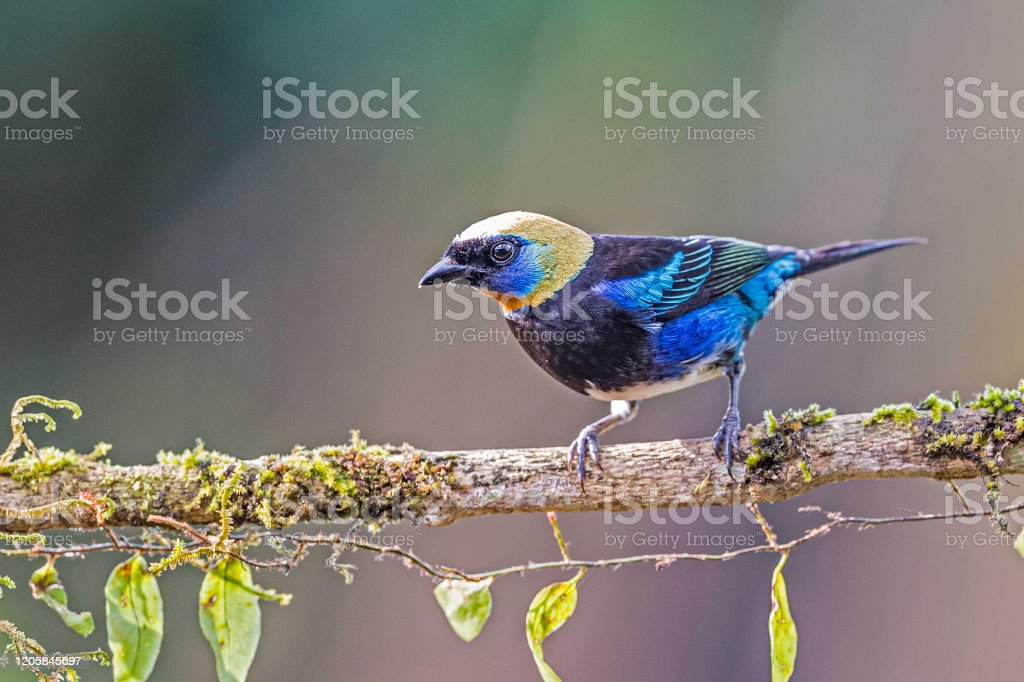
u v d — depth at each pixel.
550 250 7.61
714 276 7.99
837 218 15.55
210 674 12.59
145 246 14.53
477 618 6.01
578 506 6.46
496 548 14.65
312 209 14.98
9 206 14.09
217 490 6.29
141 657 6.03
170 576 12.64
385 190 15.14
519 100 15.47
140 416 14.22
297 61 14.94
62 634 11.32
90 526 6.31
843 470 6.28
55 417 13.98
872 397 14.97
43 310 14.16
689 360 7.96
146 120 14.54
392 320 15.05
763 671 14.41
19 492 6.24
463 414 14.95
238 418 14.52
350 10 15.02
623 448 6.55
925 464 6.19
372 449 6.48
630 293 7.60
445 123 15.29
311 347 14.85
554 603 6.02
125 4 14.41
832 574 14.67
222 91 14.76
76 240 14.30
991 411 6.11
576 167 15.52
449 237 15.18
